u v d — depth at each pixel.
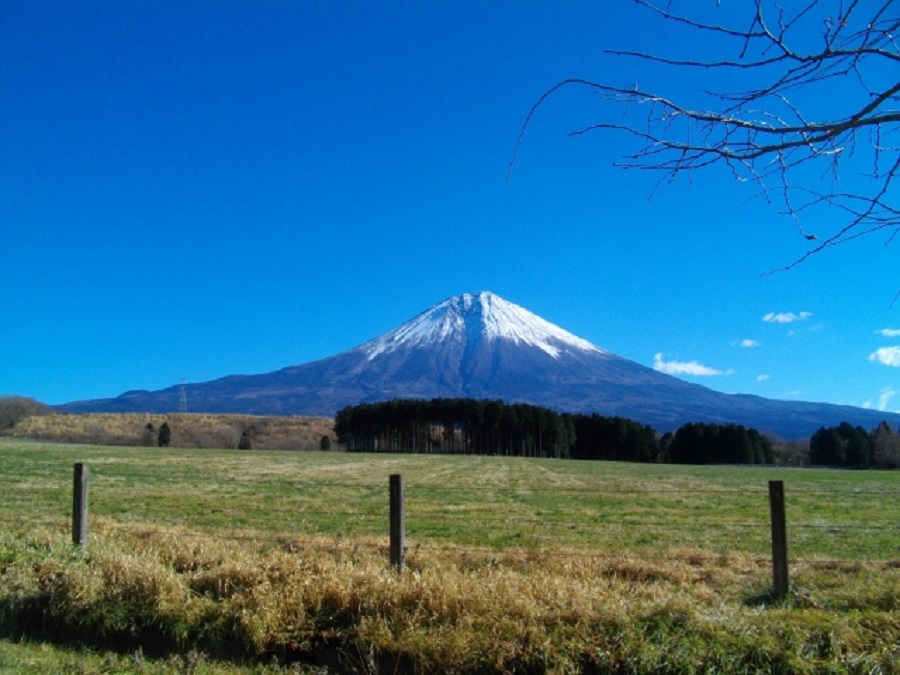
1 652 7.43
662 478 54.28
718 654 6.55
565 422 124.62
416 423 123.88
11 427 110.00
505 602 7.52
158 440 100.12
